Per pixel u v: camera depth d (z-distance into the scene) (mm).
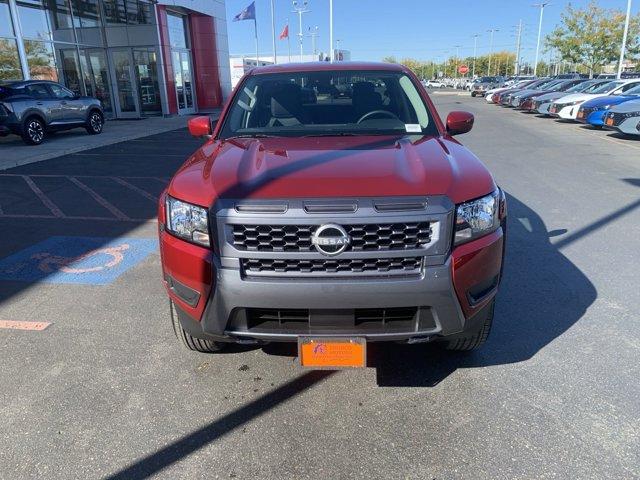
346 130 3676
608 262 4957
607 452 2496
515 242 5555
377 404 2893
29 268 4961
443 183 2588
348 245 2451
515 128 17562
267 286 2480
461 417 2768
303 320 2613
